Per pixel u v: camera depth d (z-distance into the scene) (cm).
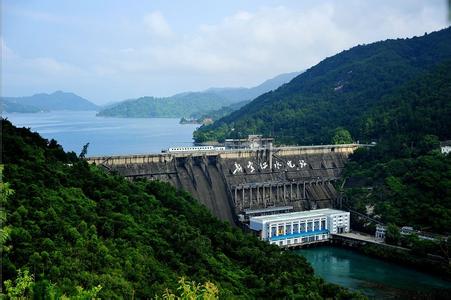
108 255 13100
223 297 12781
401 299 18825
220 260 16525
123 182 19988
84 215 15088
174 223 17362
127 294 11575
